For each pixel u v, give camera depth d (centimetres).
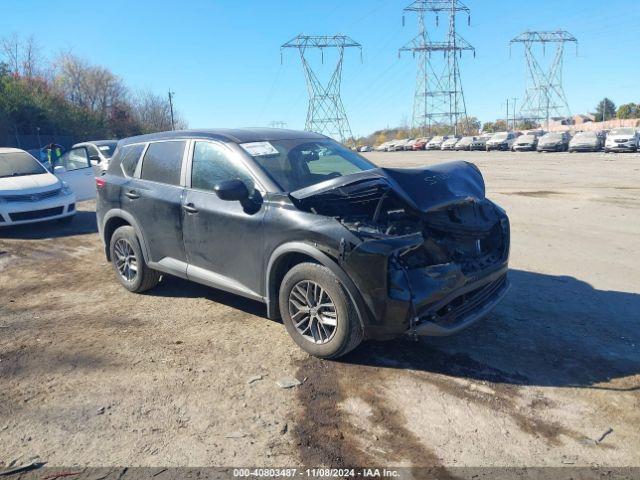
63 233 898
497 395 338
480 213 431
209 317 477
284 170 438
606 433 297
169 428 307
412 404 328
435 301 352
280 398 338
